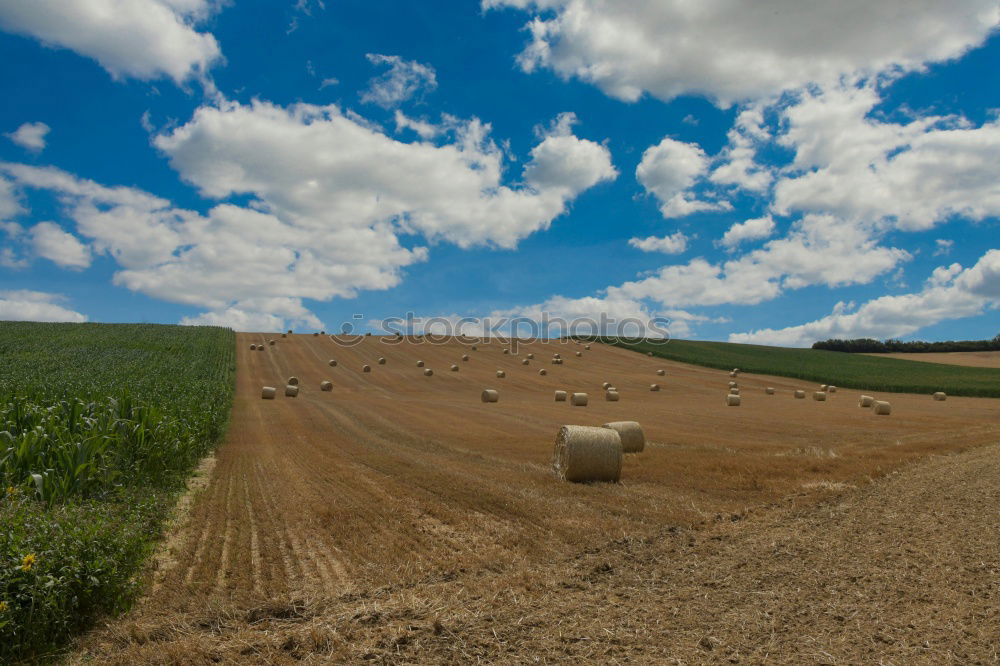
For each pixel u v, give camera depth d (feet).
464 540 25.66
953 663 15.67
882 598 19.95
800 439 60.34
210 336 186.60
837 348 281.33
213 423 57.06
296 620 17.80
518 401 110.32
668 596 20.08
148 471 35.55
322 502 31.71
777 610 18.99
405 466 42.73
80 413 35.78
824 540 26.21
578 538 25.96
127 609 17.87
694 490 36.04
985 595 20.13
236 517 28.45
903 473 40.60
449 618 17.85
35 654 15.35
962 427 72.33
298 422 71.56
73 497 27.53
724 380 155.94
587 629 17.42
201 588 19.57
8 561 15.89
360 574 21.36
